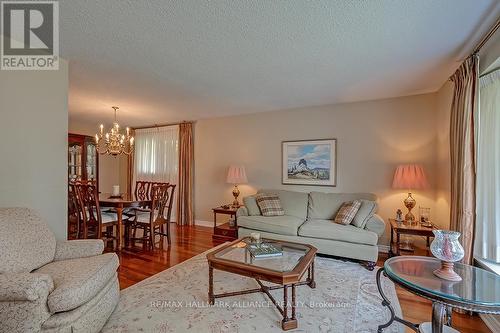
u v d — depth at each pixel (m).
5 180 2.01
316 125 4.16
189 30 1.88
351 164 3.90
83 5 1.60
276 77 2.85
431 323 1.61
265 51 2.22
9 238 1.63
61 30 1.89
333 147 4.02
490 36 1.86
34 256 1.72
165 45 2.12
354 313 1.96
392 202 3.62
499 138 2.00
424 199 3.42
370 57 2.33
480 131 2.15
